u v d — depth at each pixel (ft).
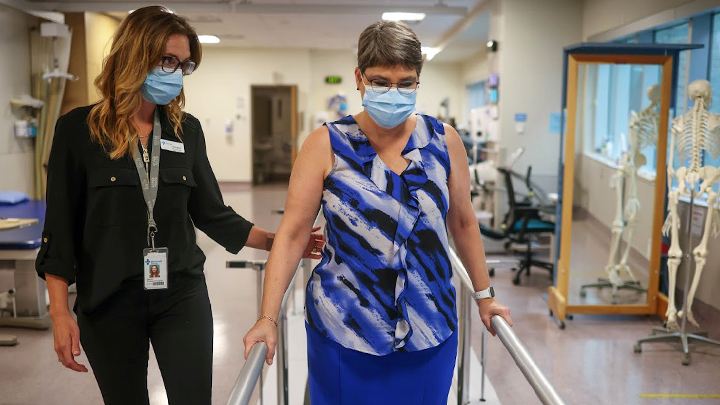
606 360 13.10
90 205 5.21
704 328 15.06
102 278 5.20
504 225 21.26
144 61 5.11
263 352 4.05
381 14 31.14
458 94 54.34
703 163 16.81
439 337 4.60
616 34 21.54
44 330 14.94
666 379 12.10
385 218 4.41
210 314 5.74
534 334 14.83
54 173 5.16
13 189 26.66
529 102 25.39
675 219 13.83
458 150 4.80
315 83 51.88
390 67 4.28
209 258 22.86
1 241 14.40
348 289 4.46
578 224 15.52
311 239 6.29
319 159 4.55
